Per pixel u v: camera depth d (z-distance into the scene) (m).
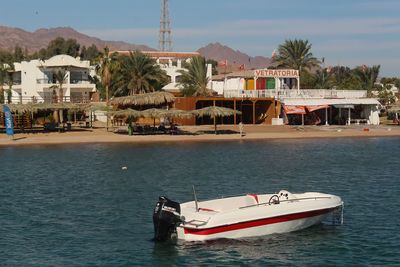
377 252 22.44
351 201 32.34
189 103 88.06
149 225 26.97
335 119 98.00
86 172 45.69
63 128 80.88
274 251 22.61
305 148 65.06
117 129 83.06
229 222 23.39
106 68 89.56
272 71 98.50
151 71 95.12
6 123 70.94
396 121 98.12
